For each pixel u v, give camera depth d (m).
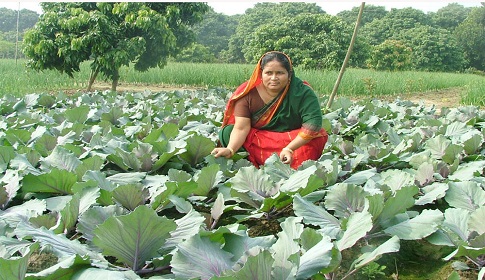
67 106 7.85
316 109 4.03
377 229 2.74
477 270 2.54
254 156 4.29
